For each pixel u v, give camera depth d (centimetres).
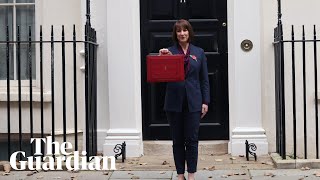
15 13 877
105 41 816
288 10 813
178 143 657
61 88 841
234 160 782
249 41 801
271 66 812
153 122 839
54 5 841
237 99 803
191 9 834
